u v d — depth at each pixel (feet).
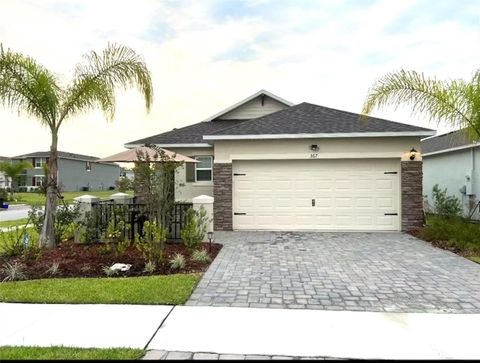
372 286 19.33
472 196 47.16
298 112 45.19
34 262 23.81
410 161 38.11
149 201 27.43
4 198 96.58
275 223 40.16
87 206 31.50
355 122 40.47
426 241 32.73
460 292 18.24
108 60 28.78
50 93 27.45
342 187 39.37
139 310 15.75
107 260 24.38
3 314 15.31
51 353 11.76
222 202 40.29
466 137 32.71
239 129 40.78
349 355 11.73
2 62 26.30
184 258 24.71
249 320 14.65
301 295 17.87
